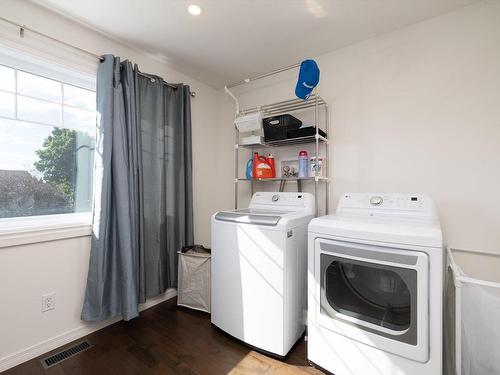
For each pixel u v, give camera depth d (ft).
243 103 9.00
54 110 5.89
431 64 5.82
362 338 4.29
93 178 6.22
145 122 7.00
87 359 5.15
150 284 7.06
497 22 5.16
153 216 7.13
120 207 5.98
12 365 4.91
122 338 5.87
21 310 5.06
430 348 3.77
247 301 5.50
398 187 6.18
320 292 4.75
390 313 4.21
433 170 5.77
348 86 6.91
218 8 5.44
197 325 6.44
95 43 6.20
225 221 5.93
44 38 5.32
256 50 7.13
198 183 9.00
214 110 9.62
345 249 4.41
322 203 7.30
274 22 5.93
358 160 6.75
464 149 5.45
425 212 4.96
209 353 5.36
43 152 5.74
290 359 5.18
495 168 5.16
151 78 7.13
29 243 5.12
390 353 4.07
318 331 4.81
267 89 8.43
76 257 5.84
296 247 5.47
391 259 3.98
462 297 3.76
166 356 5.26
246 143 7.79
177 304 7.52
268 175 7.55
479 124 5.31
